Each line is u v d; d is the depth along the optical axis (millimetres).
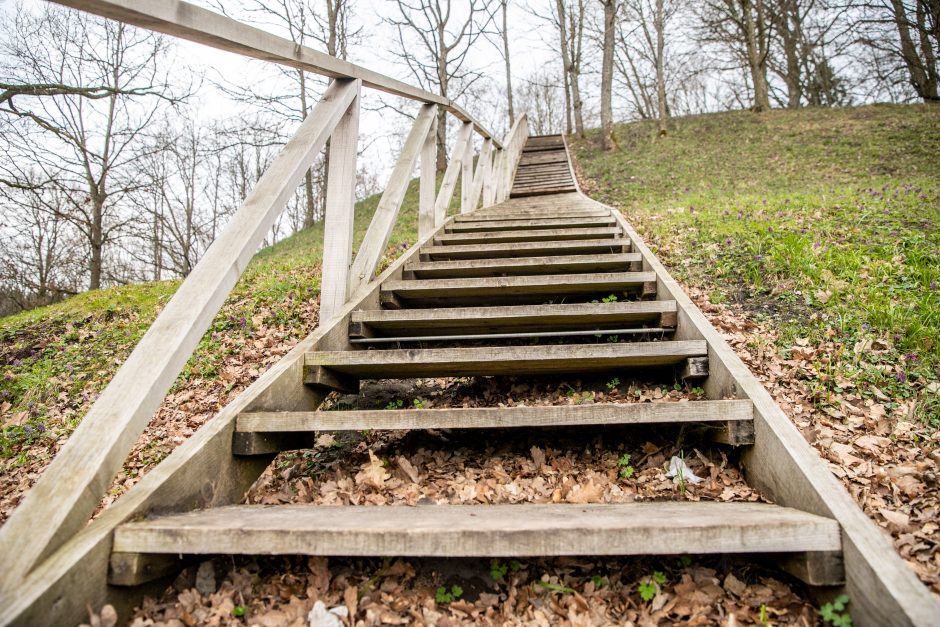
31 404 4023
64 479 1483
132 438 1643
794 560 1474
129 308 6016
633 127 22094
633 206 9875
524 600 1624
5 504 2816
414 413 2090
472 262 4309
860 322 3355
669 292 3324
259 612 1564
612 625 1509
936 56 16875
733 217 6199
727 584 1602
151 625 1481
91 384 4266
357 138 3479
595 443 2607
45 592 1229
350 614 1560
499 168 10461
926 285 3699
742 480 2109
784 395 2814
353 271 3619
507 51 23703
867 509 1943
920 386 2793
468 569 1753
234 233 2271
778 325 3547
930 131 13648
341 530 1466
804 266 4148
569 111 25391
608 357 2574
